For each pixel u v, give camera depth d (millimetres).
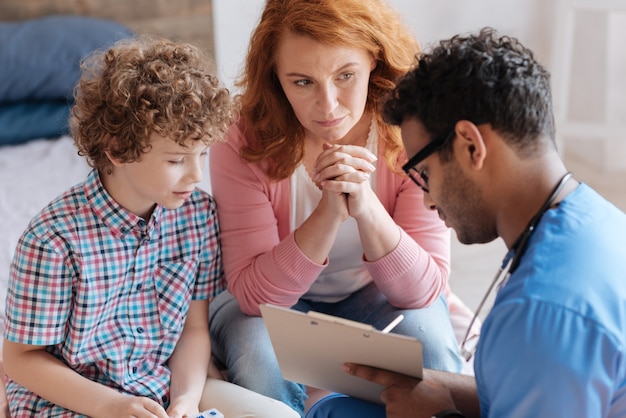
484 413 1118
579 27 3229
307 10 1374
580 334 955
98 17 2934
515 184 1067
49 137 2715
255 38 1462
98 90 1326
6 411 1485
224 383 1508
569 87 3326
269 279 1518
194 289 1566
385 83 1519
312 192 1617
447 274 1627
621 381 976
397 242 1510
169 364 1528
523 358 976
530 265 1014
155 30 2955
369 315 1620
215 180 1602
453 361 1543
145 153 1304
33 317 1357
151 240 1447
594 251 1008
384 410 1329
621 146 3186
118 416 1338
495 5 3207
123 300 1454
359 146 1567
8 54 2637
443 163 1093
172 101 1294
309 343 1241
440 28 3189
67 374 1382
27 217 2178
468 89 1044
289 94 1447
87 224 1377
